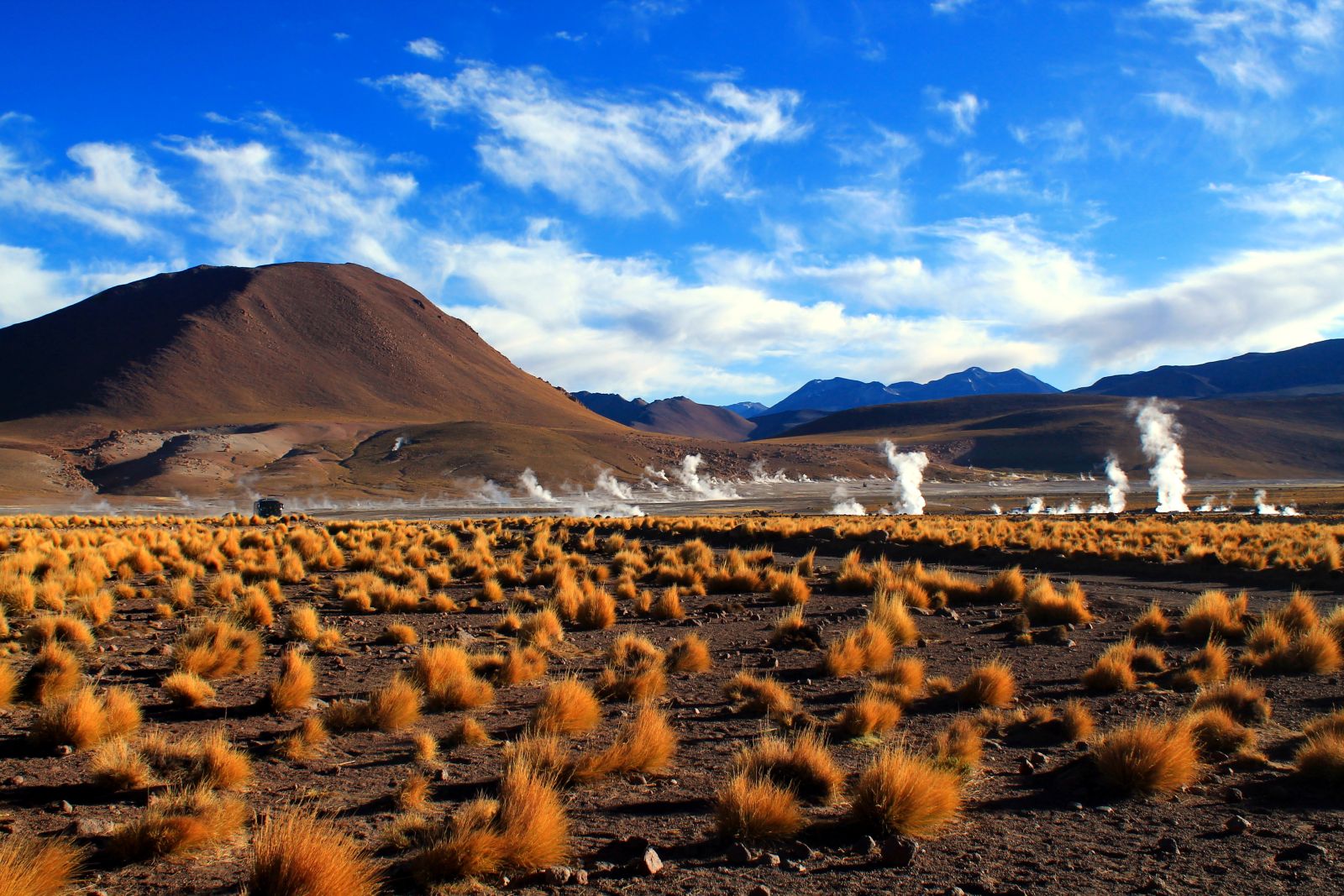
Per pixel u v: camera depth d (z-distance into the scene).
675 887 5.27
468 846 5.35
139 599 19.50
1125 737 7.36
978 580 23.91
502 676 11.67
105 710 8.78
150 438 167.00
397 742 8.77
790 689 11.42
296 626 14.70
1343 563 23.92
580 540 37.50
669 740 8.19
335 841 5.30
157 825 5.82
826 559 31.77
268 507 77.69
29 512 92.19
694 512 86.00
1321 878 5.30
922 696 11.02
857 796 6.38
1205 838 6.06
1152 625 15.44
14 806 6.70
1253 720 9.37
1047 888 5.23
